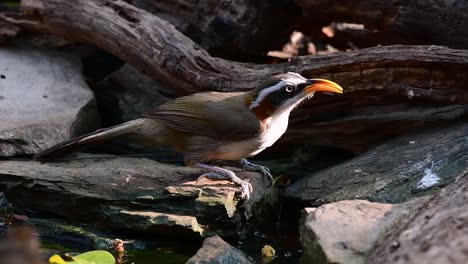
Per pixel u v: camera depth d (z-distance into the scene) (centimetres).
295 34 1523
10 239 834
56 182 1127
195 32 1440
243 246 1097
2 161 1200
